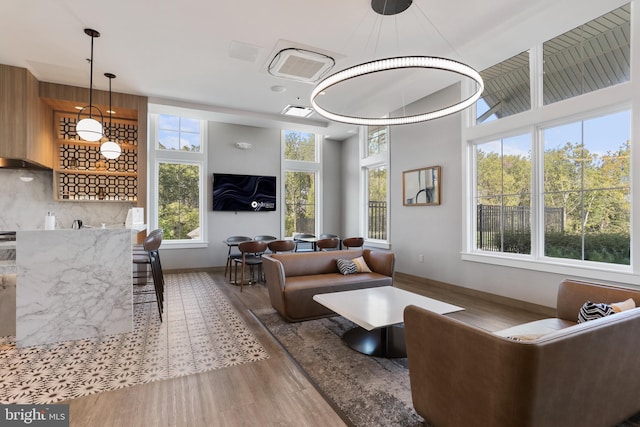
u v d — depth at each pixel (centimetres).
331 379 228
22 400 202
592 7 294
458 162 468
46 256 289
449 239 482
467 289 456
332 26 331
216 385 220
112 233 310
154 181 598
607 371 150
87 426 178
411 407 196
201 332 316
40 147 450
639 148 291
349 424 180
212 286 508
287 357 262
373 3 294
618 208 317
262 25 328
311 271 412
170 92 503
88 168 512
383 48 374
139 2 290
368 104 552
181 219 625
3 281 307
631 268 299
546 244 377
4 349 276
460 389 149
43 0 285
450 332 152
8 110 405
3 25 323
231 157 660
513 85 407
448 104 479
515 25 324
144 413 189
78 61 399
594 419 151
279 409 194
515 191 409
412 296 307
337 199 770
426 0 291
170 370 240
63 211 499
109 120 525
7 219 470
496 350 131
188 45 365
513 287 399
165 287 501
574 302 244
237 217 666
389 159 600
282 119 632
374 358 260
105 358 259
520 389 124
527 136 396
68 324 295
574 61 346
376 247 639
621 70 311
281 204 709
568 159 357
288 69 423
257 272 619
